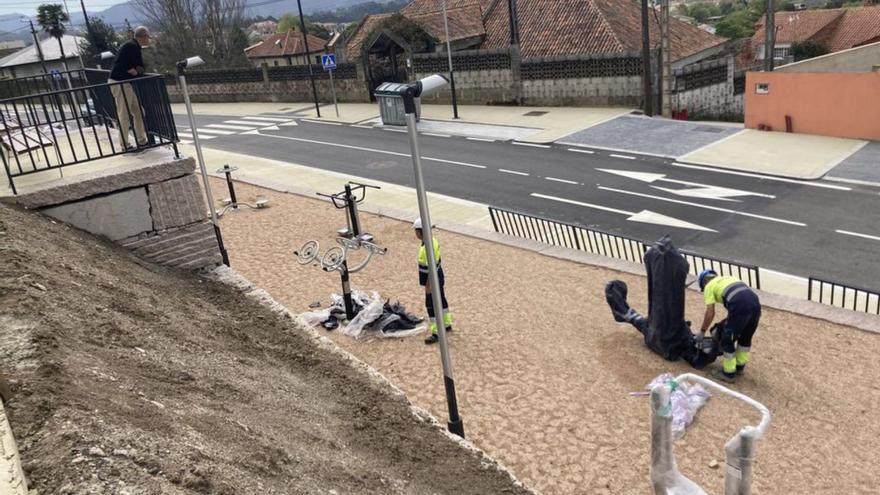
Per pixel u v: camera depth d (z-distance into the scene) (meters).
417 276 11.98
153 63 59.59
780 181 17.61
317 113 33.88
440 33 34.03
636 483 6.39
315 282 11.92
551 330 9.55
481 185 19.25
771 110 22.73
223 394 4.23
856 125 20.97
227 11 63.22
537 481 6.48
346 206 13.95
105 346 4.06
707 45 32.56
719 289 7.96
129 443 2.83
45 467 2.49
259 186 19.98
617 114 27.27
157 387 3.79
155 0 64.00
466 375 8.45
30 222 6.02
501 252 13.03
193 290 6.98
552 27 32.19
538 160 21.55
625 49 28.45
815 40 53.72
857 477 6.35
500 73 31.30
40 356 3.34
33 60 48.28
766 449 6.80
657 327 8.48
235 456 3.29
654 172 19.22
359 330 9.68
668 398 3.99
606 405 7.65
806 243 13.47
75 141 9.65
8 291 4.12
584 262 12.09
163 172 7.30
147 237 7.36
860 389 7.71
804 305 9.77
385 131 28.80
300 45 57.78
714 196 16.75
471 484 4.85
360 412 5.35
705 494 4.02
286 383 5.23
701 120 28.64
